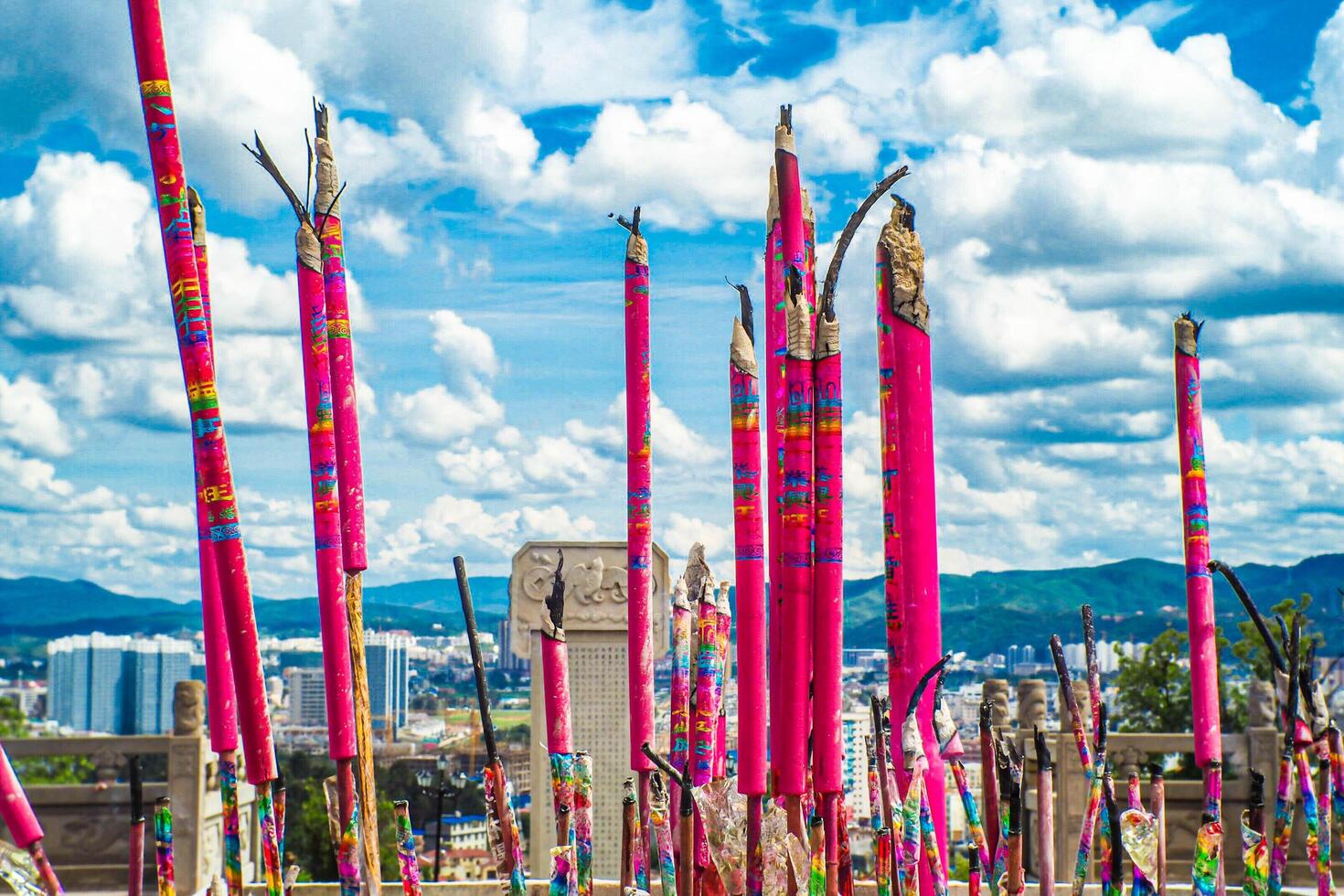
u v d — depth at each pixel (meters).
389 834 7.73
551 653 2.58
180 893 9.05
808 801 2.47
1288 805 2.55
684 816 2.29
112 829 9.38
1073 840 8.73
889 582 2.53
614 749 9.02
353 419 2.49
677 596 2.90
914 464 2.50
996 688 8.87
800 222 2.59
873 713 2.40
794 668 2.35
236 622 2.19
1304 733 2.57
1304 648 2.62
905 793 2.38
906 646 2.47
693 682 2.79
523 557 9.29
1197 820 9.41
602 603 9.20
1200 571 2.83
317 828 6.84
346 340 2.50
